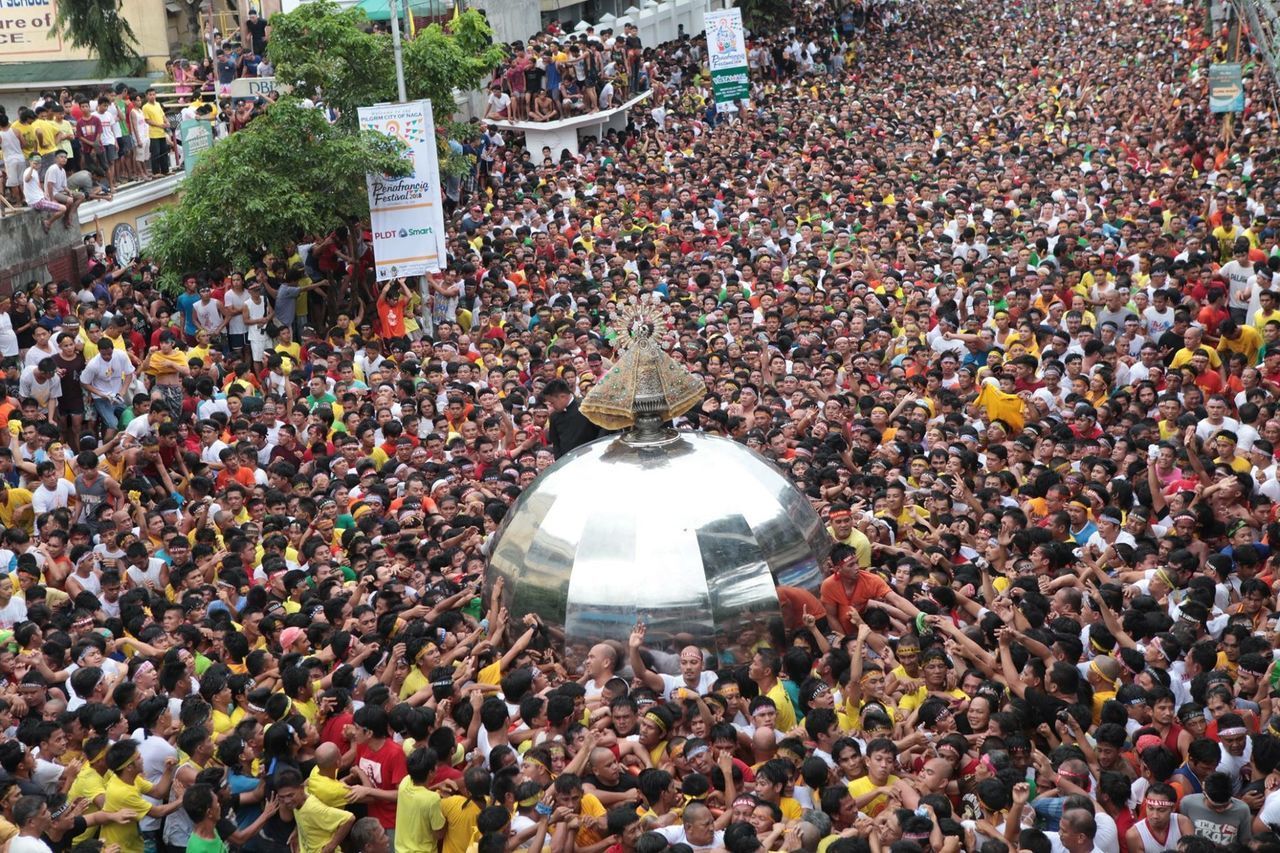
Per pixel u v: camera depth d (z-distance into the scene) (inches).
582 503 508.7
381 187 917.8
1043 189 1194.6
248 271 927.7
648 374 528.1
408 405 725.3
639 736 426.9
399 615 498.0
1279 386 717.3
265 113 967.0
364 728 426.0
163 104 1327.5
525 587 505.4
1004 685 458.3
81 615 509.4
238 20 1544.0
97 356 751.7
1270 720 447.2
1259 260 868.6
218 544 593.6
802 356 780.0
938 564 540.7
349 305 987.3
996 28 2768.2
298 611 504.4
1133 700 444.5
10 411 698.2
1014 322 829.2
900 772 416.8
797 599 500.7
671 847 366.0
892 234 1080.8
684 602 486.0
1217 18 2126.0
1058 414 710.5
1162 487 612.4
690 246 1071.6
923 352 776.3
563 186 1240.8
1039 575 530.9
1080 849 383.9
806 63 2096.5
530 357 827.4
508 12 1688.0
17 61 1412.4
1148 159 1421.0
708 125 1659.7
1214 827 401.1
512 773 399.2
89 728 431.5
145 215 1057.5
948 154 1459.2
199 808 398.3
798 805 397.7
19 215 861.2
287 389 744.3
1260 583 512.4
